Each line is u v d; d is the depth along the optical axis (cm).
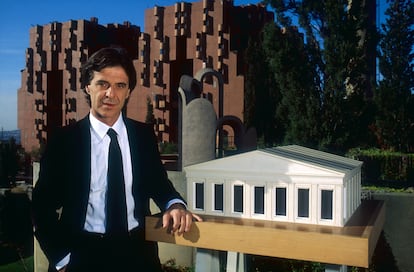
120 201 182
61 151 184
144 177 194
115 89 179
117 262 179
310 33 909
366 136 898
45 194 182
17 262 991
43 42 3859
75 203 180
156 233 196
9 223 1304
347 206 200
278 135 1859
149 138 203
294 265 469
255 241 185
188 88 613
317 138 887
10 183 2103
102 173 183
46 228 178
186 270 537
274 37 914
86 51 3628
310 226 188
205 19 3023
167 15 3291
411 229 493
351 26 846
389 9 1076
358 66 856
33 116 3928
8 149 2148
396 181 761
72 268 176
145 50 3381
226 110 2928
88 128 187
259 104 1958
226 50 2962
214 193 214
